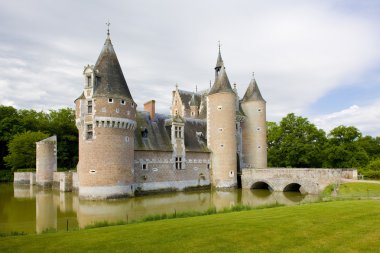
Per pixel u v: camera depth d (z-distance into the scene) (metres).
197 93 64.06
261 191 43.75
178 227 14.70
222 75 48.38
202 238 12.75
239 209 22.55
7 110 74.00
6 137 69.50
